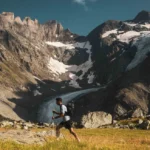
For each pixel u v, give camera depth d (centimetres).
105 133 6500
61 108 1672
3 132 1859
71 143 1517
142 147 1834
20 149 1338
